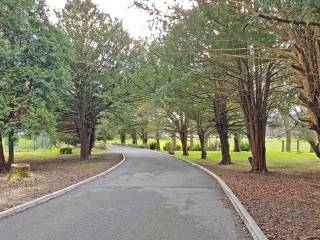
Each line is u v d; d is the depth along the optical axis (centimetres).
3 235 750
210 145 5619
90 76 3180
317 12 671
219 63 1680
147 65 2781
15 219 898
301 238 711
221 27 1279
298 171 2402
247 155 4162
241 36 1094
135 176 1933
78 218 909
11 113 2147
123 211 999
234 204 1094
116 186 1527
